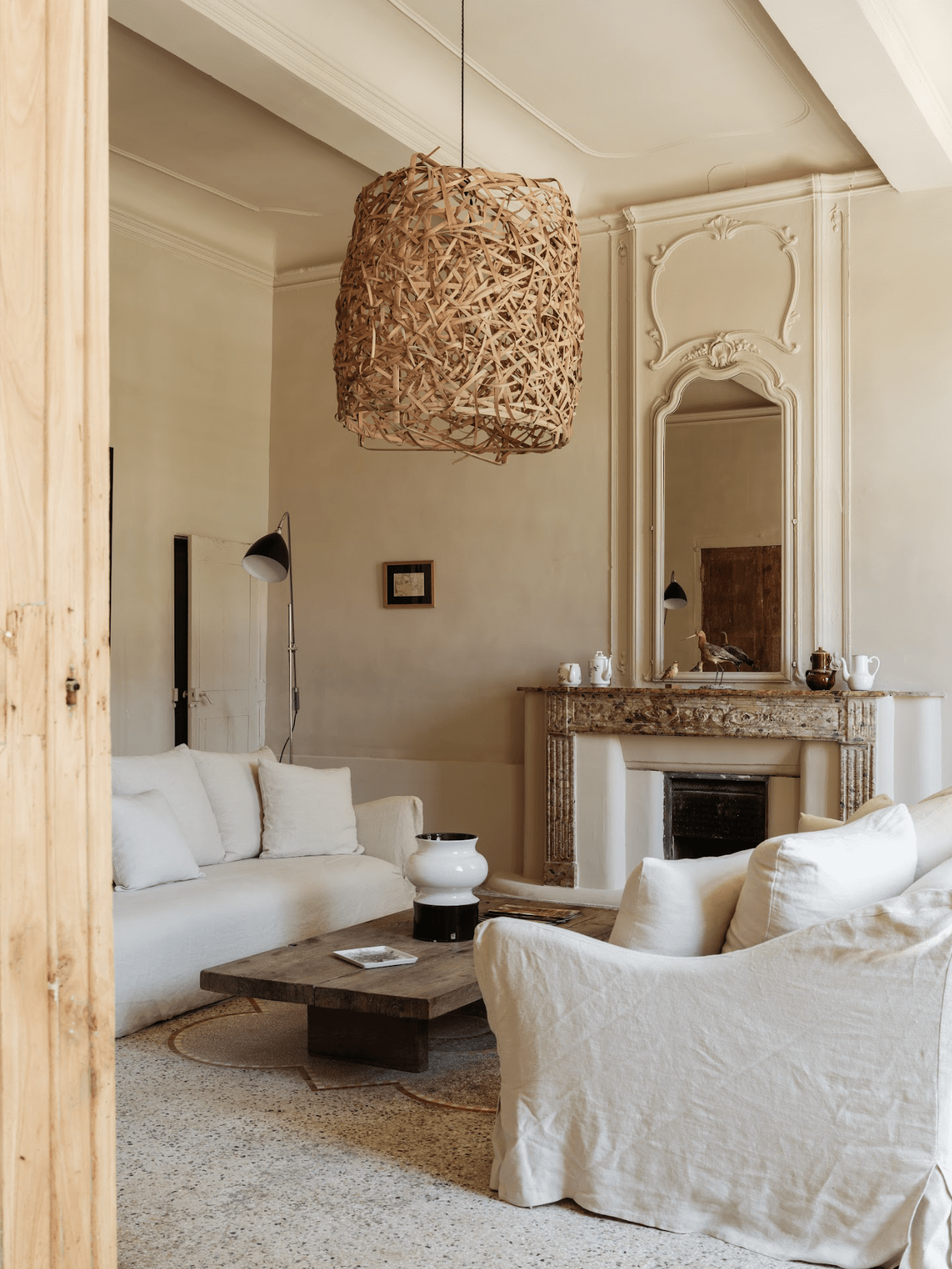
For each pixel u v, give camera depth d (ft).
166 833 14.10
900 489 18.75
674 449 20.48
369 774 23.25
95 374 4.58
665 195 20.65
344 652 23.76
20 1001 4.25
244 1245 7.50
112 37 15.98
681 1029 7.66
